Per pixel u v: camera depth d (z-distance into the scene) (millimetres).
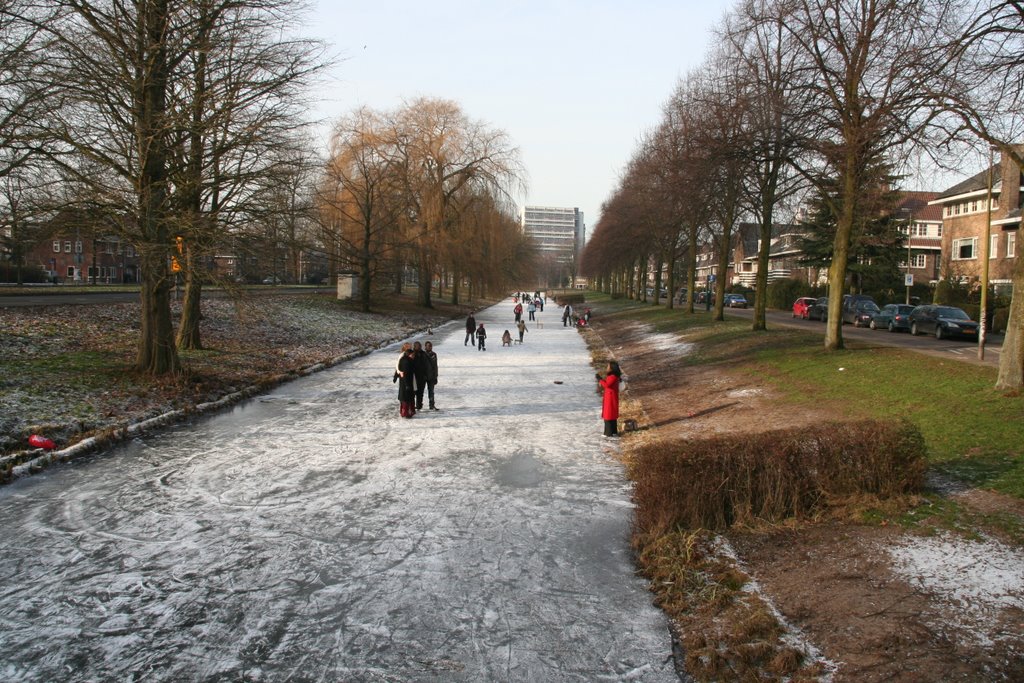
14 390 12477
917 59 11094
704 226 31922
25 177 13695
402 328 37000
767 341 20703
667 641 4957
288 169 16406
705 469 6973
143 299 15492
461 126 42406
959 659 4293
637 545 6711
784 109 15570
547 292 144375
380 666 4629
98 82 13086
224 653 4797
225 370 18234
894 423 7297
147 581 5969
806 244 44188
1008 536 5879
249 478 9250
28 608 5453
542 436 12234
